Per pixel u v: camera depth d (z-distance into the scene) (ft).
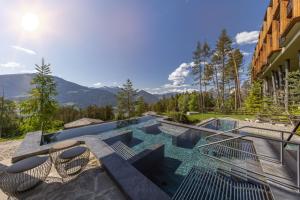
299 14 21.29
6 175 8.07
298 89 26.71
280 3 28.99
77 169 10.27
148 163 13.76
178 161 15.25
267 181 8.71
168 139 22.66
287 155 11.27
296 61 34.47
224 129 28.12
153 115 44.93
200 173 11.16
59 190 8.64
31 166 7.88
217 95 84.23
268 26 39.06
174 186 11.08
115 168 10.05
